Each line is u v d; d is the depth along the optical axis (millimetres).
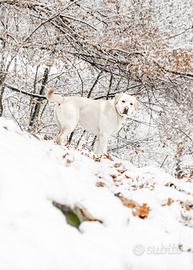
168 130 13125
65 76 16531
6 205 3824
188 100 12609
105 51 11969
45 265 3318
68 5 11039
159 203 5699
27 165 4629
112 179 6402
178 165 15852
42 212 3949
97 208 4414
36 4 11539
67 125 8891
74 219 4172
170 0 15117
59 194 4309
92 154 8289
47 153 6203
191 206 5965
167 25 15039
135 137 17406
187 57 11344
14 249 3332
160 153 16438
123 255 3906
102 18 12648
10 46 11398
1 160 4430
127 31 12445
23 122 15617
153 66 11305
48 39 12148
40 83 16078
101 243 3947
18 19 12172
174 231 4930
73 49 13023
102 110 8938
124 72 12758
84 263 3584
